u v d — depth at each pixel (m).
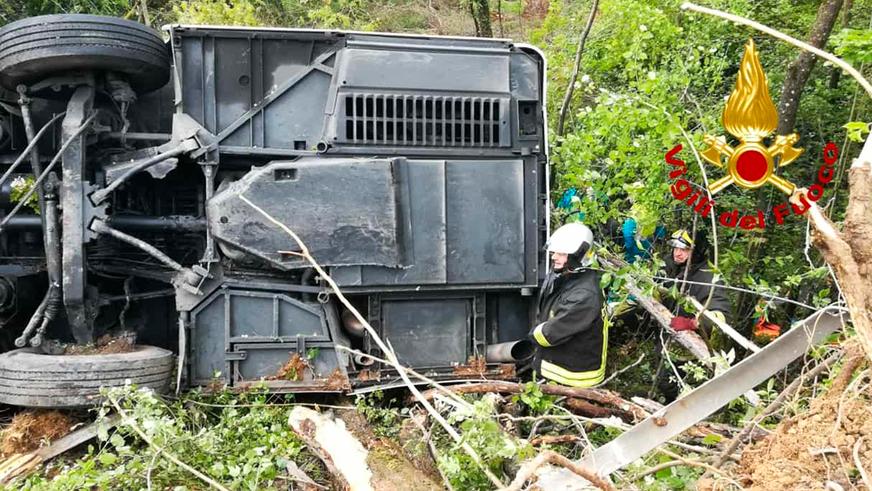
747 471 2.80
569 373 4.59
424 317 4.83
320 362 4.62
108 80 4.51
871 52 4.57
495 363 4.92
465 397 4.45
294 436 3.97
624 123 5.41
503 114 4.85
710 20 6.69
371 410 4.29
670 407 3.19
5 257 4.98
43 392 3.94
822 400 2.88
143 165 4.45
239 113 4.69
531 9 11.93
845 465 2.53
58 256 4.47
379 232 4.59
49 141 4.94
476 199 4.78
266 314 4.60
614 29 7.29
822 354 3.47
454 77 4.83
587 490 2.86
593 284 4.59
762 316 4.86
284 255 4.51
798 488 2.51
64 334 4.78
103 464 3.72
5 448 3.96
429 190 4.70
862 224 2.07
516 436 3.88
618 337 6.40
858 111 6.25
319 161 4.55
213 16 7.98
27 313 4.83
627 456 3.10
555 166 6.00
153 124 5.10
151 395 3.69
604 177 5.55
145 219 4.77
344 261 4.57
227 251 4.49
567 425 4.13
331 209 4.55
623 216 5.96
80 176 4.39
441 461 3.10
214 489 3.51
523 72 4.98
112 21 4.34
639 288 5.07
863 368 2.94
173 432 3.58
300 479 3.62
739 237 6.17
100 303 4.58
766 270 6.24
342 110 4.66
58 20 4.26
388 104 4.73
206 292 4.52
